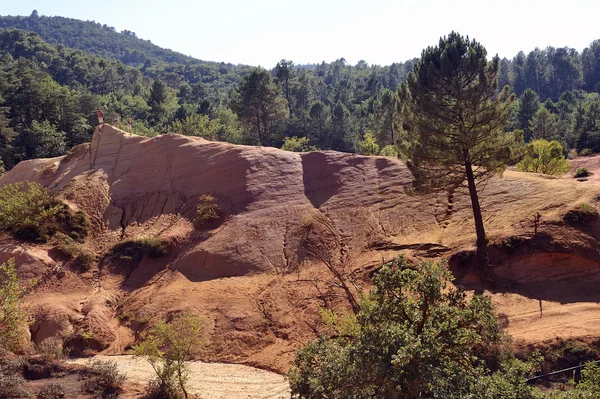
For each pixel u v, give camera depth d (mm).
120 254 31047
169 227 33219
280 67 104812
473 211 26109
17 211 31828
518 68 171625
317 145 85375
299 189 33812
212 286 27891
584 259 24109
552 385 18438
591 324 20922
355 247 29375
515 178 30094
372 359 11562
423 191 26969
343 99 118375
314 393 12266
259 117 74938
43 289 28094
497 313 22688
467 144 24938
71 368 19562
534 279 24266
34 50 160125
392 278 13195
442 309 12766
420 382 10898
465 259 25422
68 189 35844
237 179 34312
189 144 37594
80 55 162250
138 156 38438
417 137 26797
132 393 18547
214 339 24219
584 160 69500
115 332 26016
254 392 19891
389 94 72438
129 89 156000
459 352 12891
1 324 20469
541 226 25391
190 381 20922
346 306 24984
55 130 69000
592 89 167500
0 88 73312
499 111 25172
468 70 25219
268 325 24922
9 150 64125
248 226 31234
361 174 34156
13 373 17281
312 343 13602
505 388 12078
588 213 25391
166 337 19594
